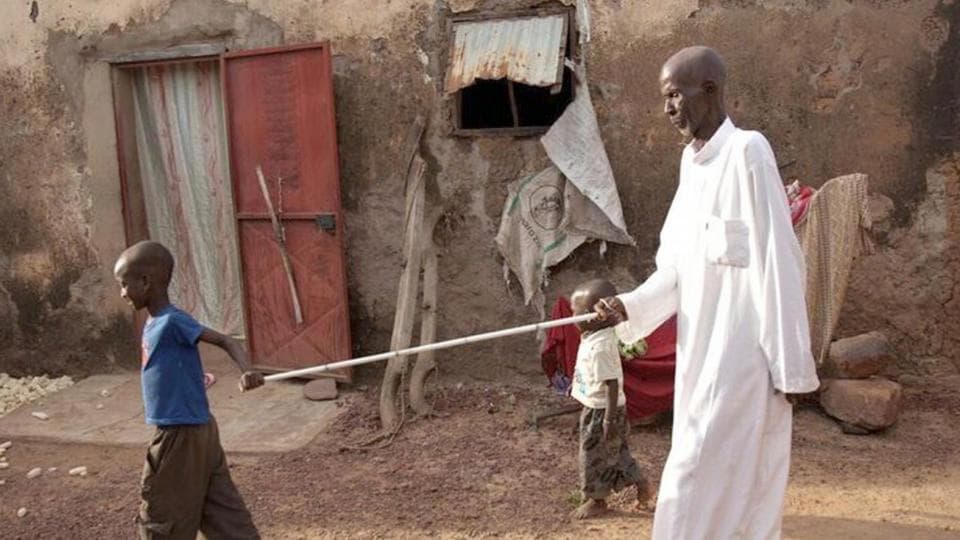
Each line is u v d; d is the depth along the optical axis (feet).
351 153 20.33
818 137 17.69
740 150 9.75
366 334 20.79
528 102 24.13
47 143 22.75
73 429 19.21
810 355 9.57
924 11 16.89
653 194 18.65
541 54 18.40
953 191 17.25
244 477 16.06
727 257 9.77
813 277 16.58
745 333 9.78
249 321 21.56
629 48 18.35
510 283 19.72
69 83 22.40
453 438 17.31
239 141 20.81
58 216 22.98
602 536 13.12
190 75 22.40
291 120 20.02
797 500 14.10
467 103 23.54
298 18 20.30
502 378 20.06
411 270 18.85
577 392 13.79
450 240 19.98
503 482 15.25
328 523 14.05
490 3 19.06
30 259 23.30
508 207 19.35
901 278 17.72
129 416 19.92
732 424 9.80
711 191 10.00
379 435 17.48
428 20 19.44
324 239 20.07
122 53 21.90
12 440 18.89
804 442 16.31
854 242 16.53
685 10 17.97
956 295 17.49
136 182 23.15
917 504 13.80
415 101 19.75
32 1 22.29
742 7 17.66
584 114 18.61
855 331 18.08
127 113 22.72
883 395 16.25
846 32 17.26
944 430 16.51
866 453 15.76
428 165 19.86
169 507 11.36
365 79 19.99
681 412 10.30
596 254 19.15
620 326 11.36
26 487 16.37
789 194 16.81
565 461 15.99
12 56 22.61
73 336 23.38
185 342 11.35
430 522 13.88
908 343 17.85
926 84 17.08
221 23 20.92
